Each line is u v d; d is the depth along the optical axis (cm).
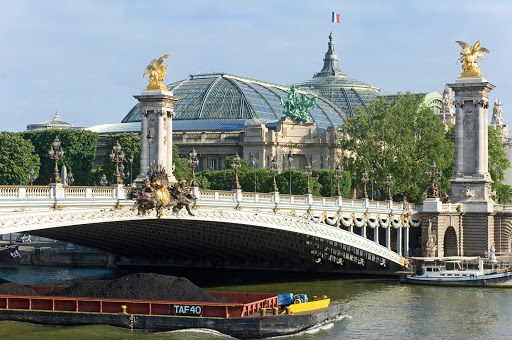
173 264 16600
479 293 13325
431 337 9906
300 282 14500
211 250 15200
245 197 12181
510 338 9956
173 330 9431
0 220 8688
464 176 16925
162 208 10681
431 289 13762
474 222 16712
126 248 14988
